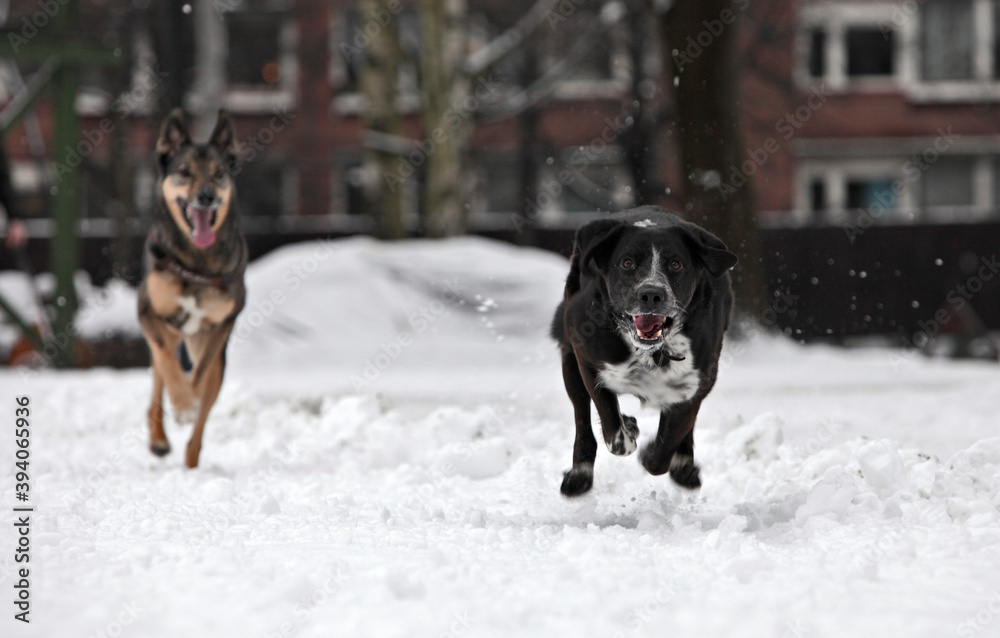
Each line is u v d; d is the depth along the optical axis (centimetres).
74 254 1700
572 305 555
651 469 579
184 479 691
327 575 392
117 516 534
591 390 556
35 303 1733
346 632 329
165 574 393
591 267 547
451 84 2598
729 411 1042
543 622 342
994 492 536
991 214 3294
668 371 538
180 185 717
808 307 2769
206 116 3177
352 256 2116
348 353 1889
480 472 716
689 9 1750
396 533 489
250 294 2025
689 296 530
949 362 2131
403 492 651
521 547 458
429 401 1191
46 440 891
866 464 579
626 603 361
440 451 744
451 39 2634
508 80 3017
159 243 735
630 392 557
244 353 1884
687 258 530
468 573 401
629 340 531
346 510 562
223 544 461
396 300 2028
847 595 370
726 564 402
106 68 2975
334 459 762
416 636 327
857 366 1723
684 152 1767
